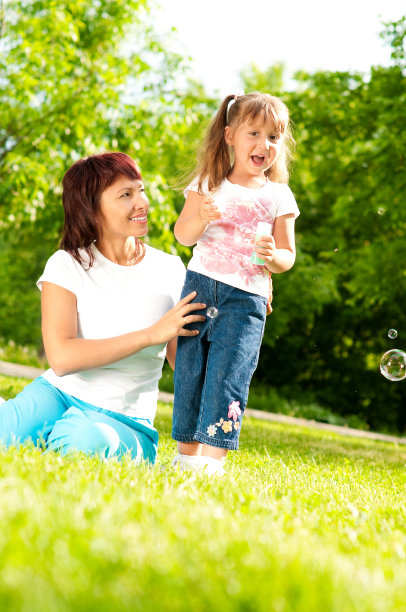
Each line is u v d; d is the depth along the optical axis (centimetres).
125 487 229
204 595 135
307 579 148
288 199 332
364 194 1331
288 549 172
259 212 323
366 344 1955
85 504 195
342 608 135
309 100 1447
